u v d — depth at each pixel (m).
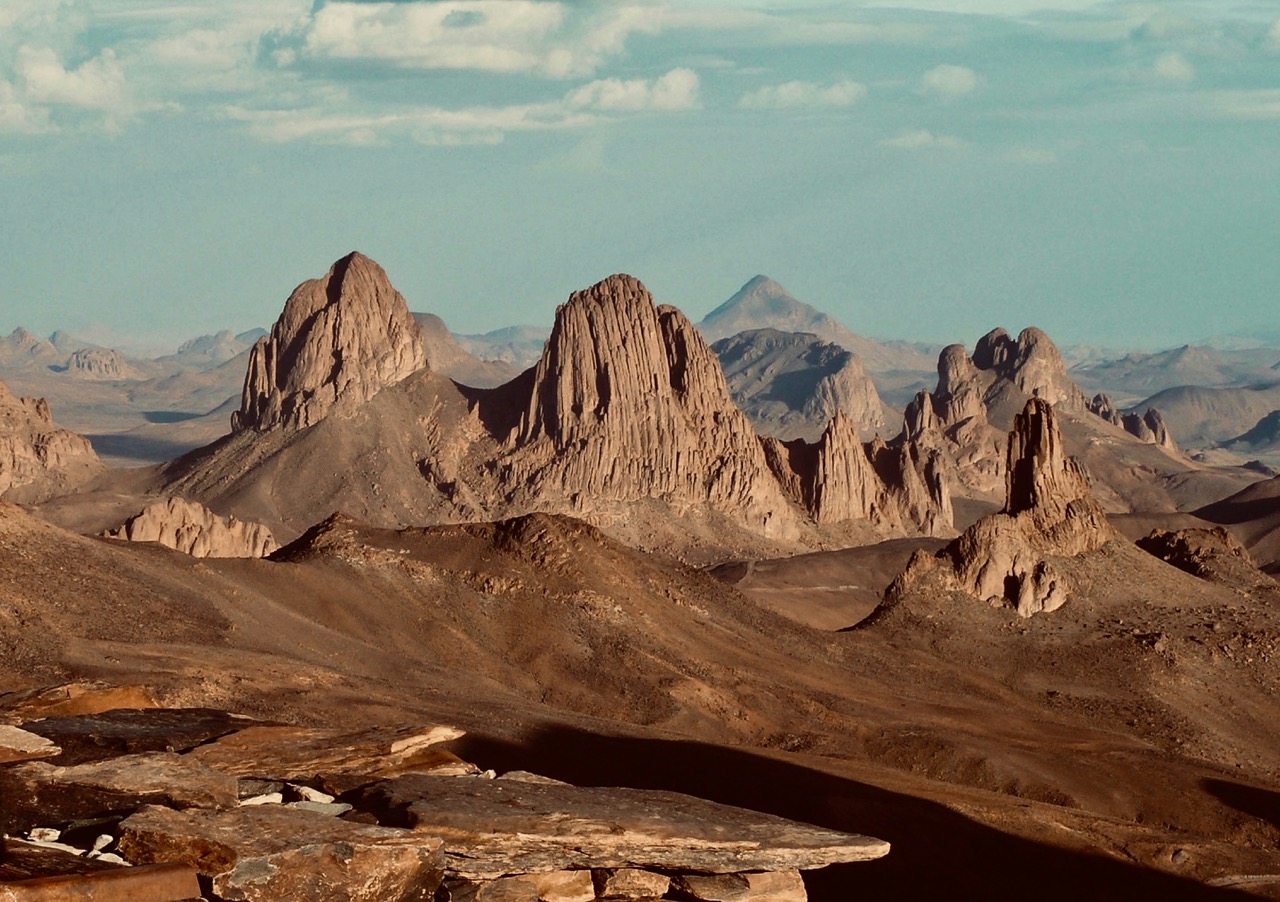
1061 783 91.12
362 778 18.36
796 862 17.20
